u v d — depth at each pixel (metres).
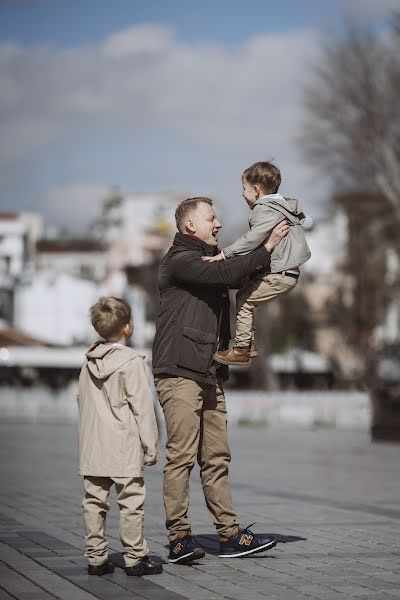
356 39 45.06
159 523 12.39
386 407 38.91
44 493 16.47
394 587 8.38
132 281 95.62
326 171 45.88
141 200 159.50
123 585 8.40
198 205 9.70
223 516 9.78
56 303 109.12
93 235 171.88
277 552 10.16
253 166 9.59
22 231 123.31
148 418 8.73
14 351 64.50
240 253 9.30
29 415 69.62
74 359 64.88
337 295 92.19
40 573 8.92
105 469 8.74
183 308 9.45
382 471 22.88
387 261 75.31
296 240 9.37
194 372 9.41
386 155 44.72
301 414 64.62
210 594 8.06
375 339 82.75
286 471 22.73
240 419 65.19
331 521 12.85
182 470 9.50
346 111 45.06
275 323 101.00
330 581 8.62
